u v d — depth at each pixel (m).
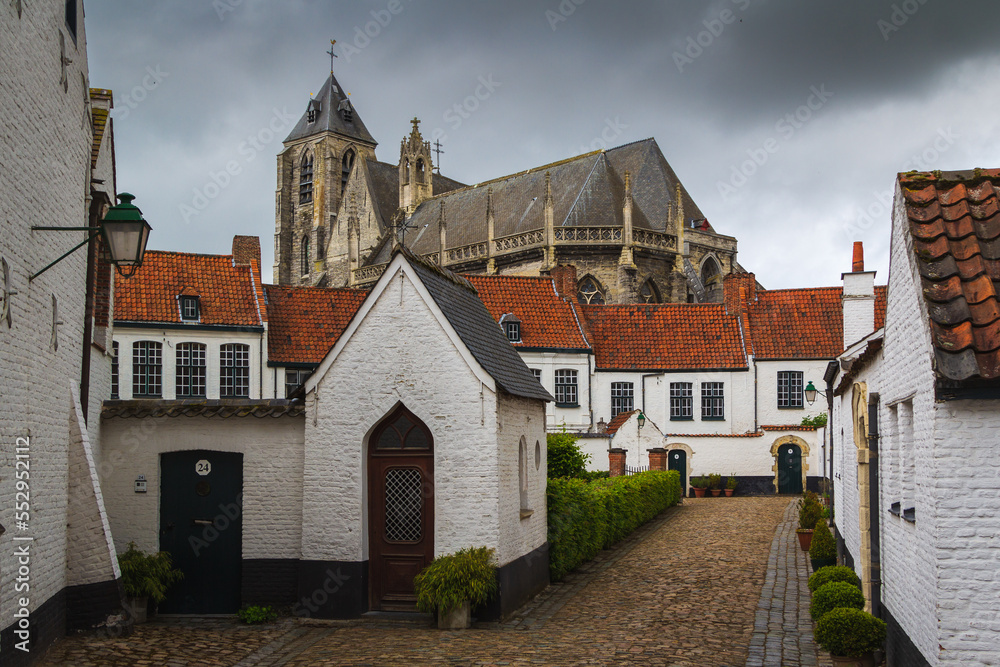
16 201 11.62
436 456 15.87
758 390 46.12
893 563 11.64
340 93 111.69
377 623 15.63
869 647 11.98
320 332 40.22
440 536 15.71
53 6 13.22
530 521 17.84
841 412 20.58
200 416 16.91
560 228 61.34
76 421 14.57
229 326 37.91
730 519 31.02
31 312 12.37
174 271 38.94
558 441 27.66
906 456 11.02
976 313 8.87
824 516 23.84
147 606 16.33
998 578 8.52
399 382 16.17
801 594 17.67
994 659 8.48
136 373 36.75
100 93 18.91
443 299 16.78
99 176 18.03
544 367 45.19
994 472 8.59
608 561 22.31
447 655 13.08
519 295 47.47
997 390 8.46
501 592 15.59
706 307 48.81
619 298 60.66
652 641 13.91
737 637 14.17
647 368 46.41
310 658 13.12
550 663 12.52
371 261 86.06
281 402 16.98
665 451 41.00
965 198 10.19
